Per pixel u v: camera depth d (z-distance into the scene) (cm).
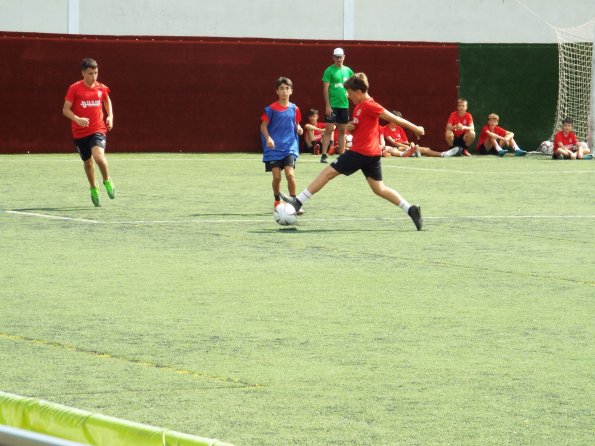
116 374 1452
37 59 6181
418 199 3938
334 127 6222
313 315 1867
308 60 6631
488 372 1485
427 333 1736
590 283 2233
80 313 1864
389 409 1297
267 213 3412
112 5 6888
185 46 6456
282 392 1370
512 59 7019
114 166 5309
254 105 6588
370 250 2656
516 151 6700
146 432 683
